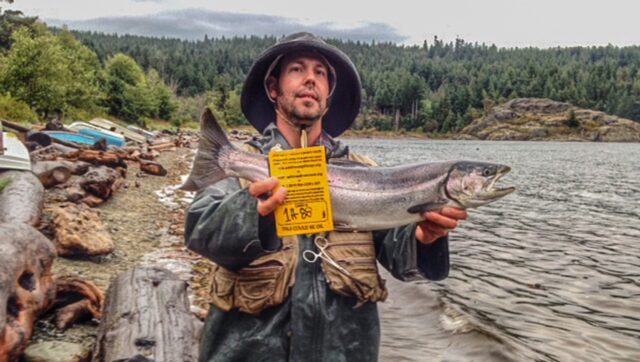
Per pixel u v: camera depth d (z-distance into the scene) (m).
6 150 11.90
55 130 27.22
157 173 22.08
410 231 2.91
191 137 64.50
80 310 6.08
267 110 3.35
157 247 10.57
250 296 2.74
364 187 2.82
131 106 86.88
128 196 15.98
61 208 9.85
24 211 9.45
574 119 159.75
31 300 5.29
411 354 7.02
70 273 8.20
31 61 44.28
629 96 177.00
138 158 24.69
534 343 7.60
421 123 183.00
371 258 2.91
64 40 85.31
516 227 17.72
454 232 16.56
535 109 170.38
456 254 13.40
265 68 3.13
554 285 10.72
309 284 2.77
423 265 2.99
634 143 148.38
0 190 10.41
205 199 2.76
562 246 14.61
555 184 33.28
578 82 196.25
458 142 144.88
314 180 2.65
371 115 190.38
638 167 49.84
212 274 2.96
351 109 3.43
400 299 9.34
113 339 5.04
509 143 138.88
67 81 51.88
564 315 8.91
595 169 47.03
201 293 8.16
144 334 5.05
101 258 9.23
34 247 5.66
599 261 12.87
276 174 2.63
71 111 55.06
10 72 43.62
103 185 13.99
